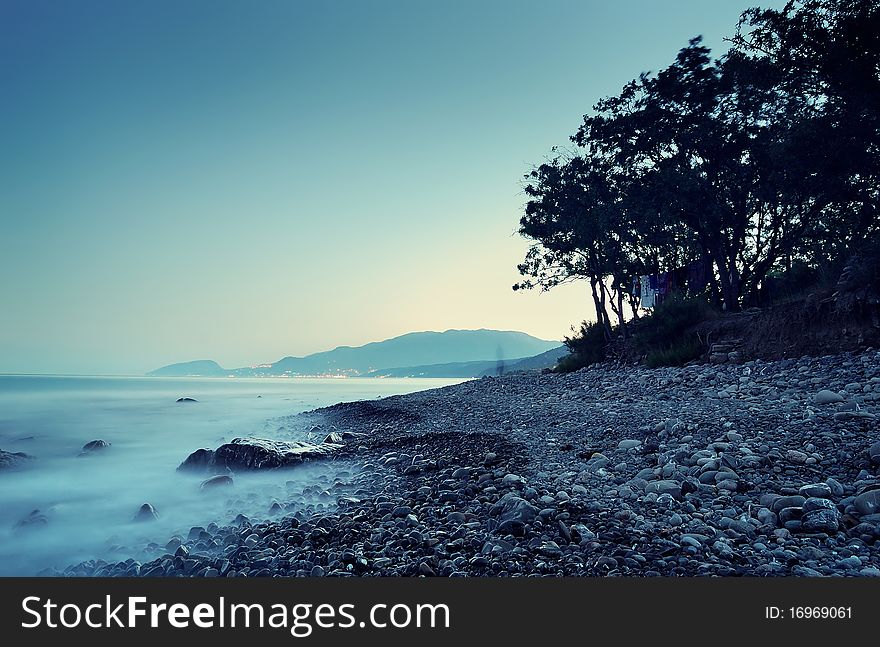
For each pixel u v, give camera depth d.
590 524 6.77
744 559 5.59
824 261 28.33
